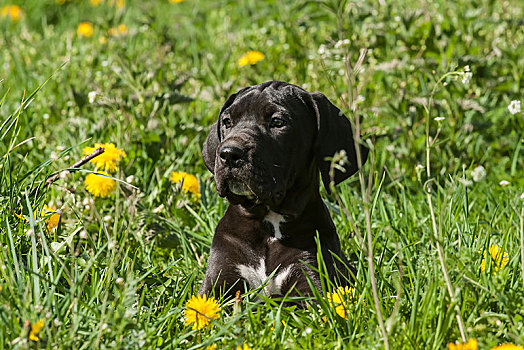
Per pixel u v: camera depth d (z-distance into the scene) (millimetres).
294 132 4820
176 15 12430
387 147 7117
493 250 4590
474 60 7430
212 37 11359
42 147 6961
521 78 7891
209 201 6203
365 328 3967
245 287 4527
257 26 11000
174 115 7508
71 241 4492
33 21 12930
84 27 10586
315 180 5031
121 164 6129
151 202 5930
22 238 4516
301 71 9008
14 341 3396
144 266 4980
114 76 8289
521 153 7203
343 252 5434
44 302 3738
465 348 3400
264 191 4594
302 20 9547
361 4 9070
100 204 5816
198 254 5586
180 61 9836
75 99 7480
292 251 4836
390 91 7770
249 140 4621
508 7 9922
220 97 7855
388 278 4621
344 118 4980
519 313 3926
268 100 4855
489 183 6570
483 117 7543
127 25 12219
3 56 10789
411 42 7855
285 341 3814
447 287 3836
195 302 4043
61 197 5824
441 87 7441
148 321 3994
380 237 5445
